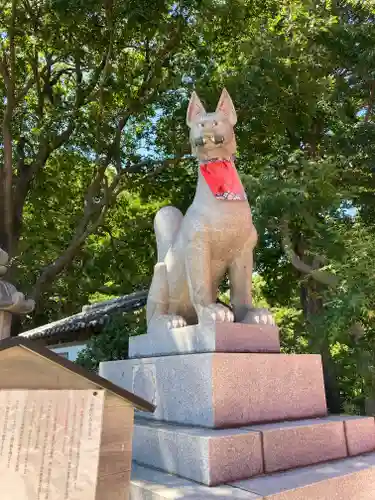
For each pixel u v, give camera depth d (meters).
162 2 7.35
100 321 8.20
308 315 7.85
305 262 8.12
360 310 5.71
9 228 8.84
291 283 9.45
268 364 2.74
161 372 2.96
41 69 10.77
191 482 2.20
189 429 2.48
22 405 1.38
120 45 8.62
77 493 1.29
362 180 7.91
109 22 7.79
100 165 9.28
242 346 2.82
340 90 8.21
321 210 6.98
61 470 1.31
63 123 9.05
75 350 8.69
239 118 7.84
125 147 10.28
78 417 1.38
